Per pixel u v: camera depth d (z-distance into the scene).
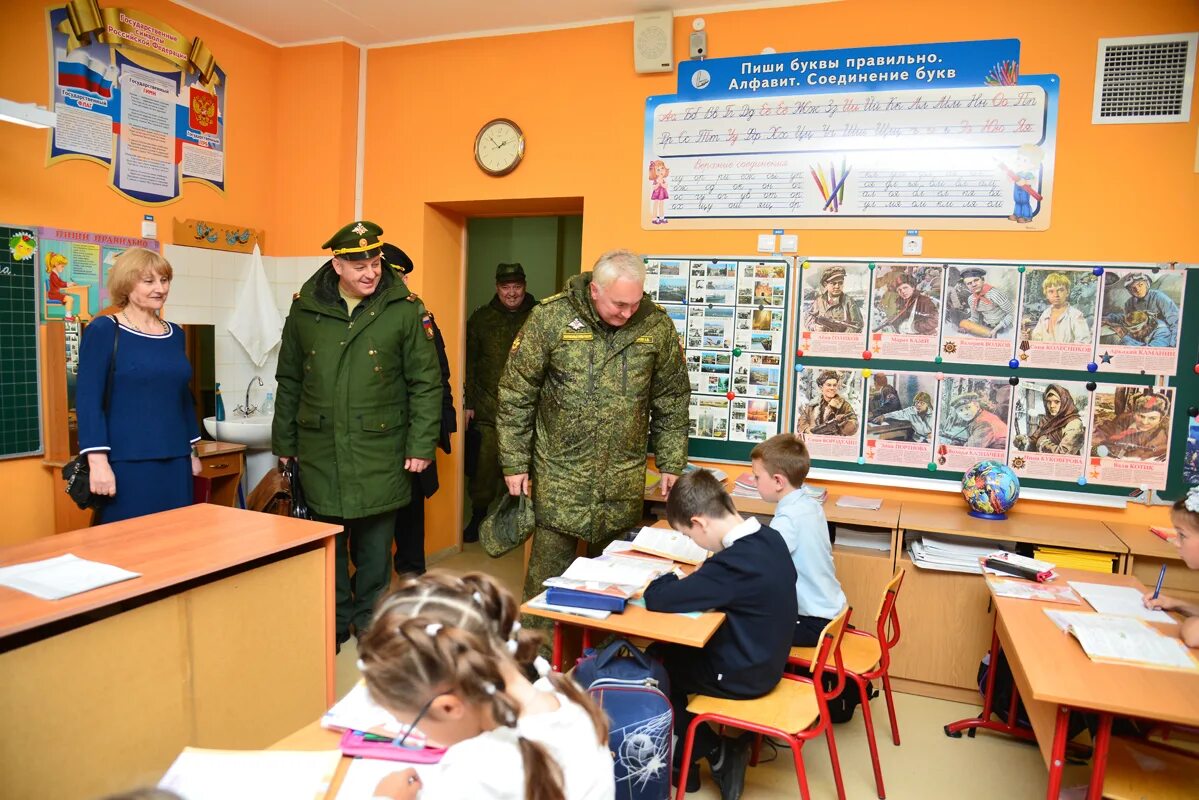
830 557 2.51
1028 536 2.75
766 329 3.40
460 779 0.95
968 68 3.10
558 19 3.63
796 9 3.30
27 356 3.04
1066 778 2.43
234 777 1.13
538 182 3.75
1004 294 3.10
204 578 1.88
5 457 2.99
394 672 0.94
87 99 3.21
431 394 3.16
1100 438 3.03
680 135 3.49
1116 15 2.93
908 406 3.24
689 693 2.16
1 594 1.58
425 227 4.03
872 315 3.26
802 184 3.33
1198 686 1.66
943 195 3.16
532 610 2.03
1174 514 2.08
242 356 4.00
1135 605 2.18
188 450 2.84
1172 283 2.92
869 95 3.22
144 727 1.72
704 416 3.51
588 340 2.78
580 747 1.03
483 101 3.84
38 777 1.51
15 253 2.97
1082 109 2.99
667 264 3.51
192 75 3.64
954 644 2.91
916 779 2.41
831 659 2.37
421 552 3.84
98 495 2.57
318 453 3.06
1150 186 2.94
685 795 2.29
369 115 4.08
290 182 4.12
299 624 2.14
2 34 2.91
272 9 3.64
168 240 3.59
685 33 3.46
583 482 2.81
